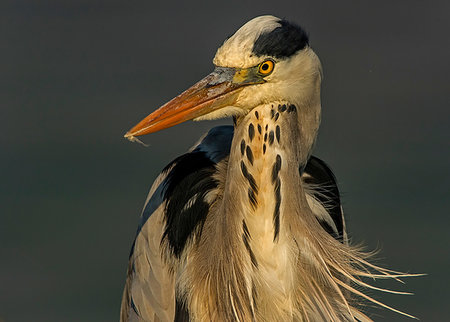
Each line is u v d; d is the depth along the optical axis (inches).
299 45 251.1
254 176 253.1
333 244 267.4
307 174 298.2
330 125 783.7
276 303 259.4
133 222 629.3
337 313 271.9
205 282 268.7
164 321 279.0
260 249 256.7
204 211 278.1
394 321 521.3
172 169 298.5
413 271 560.1
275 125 251.4
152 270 284.7
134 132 257.3
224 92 252.2
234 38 251.3
